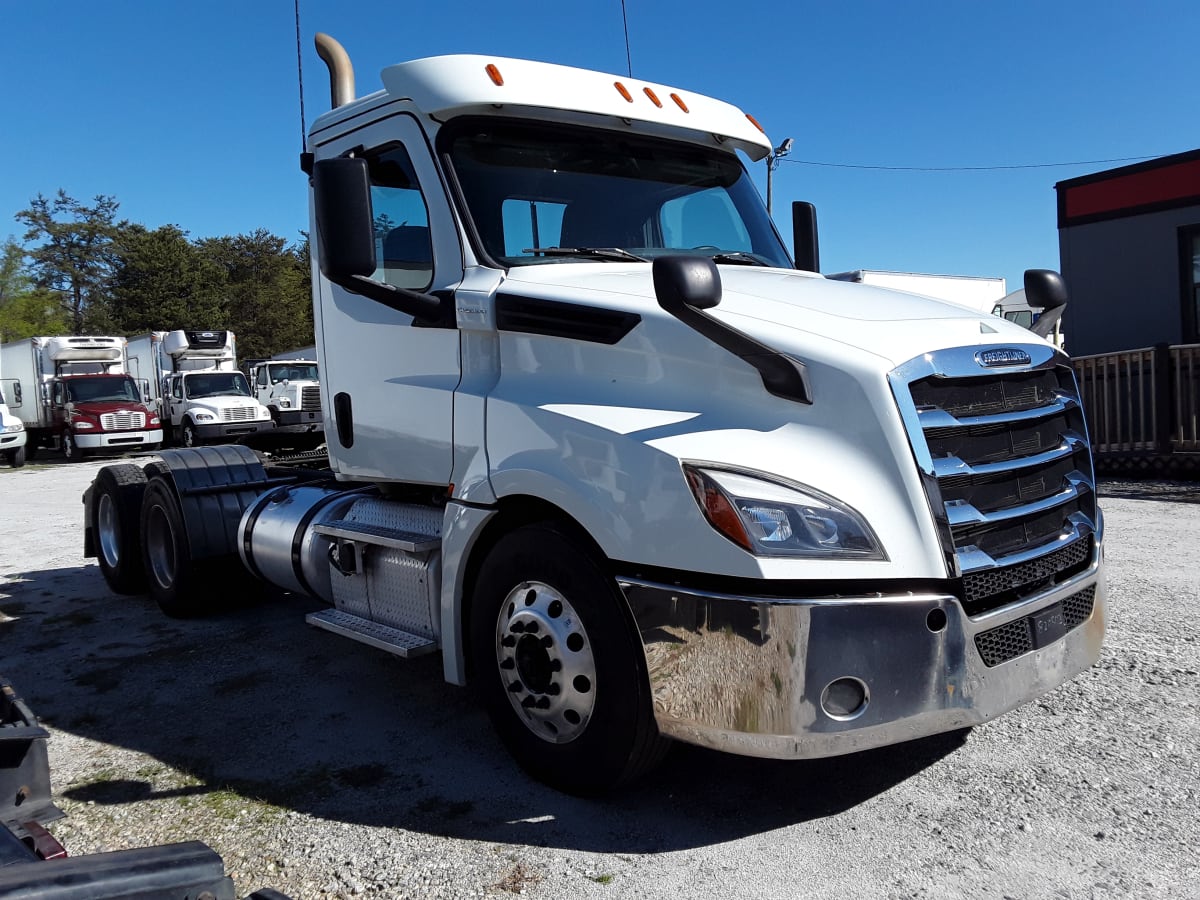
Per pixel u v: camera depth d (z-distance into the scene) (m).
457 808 3.30
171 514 5.89
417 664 4.98
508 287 3.58
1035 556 3.09
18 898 1.65
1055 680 3.17
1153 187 13.12
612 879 2.81
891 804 3.22
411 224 3.99
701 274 2.86
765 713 2.74
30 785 2.66
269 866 2.96
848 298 3.49
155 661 5.24
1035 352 3.33
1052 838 2.96
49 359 26.48
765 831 3.07
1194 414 11.04
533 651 3.32
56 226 95.06
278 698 4.54
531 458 3.30
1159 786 3.26
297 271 89.00
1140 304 13.38
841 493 2.80
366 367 4.23
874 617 2.74
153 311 74.62
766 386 2.98
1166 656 4.57
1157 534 7.63
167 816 3.34
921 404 2.91
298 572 4.89
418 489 4.30
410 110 3.94
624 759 3.09
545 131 4.04
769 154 4.86
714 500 2.77
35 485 17.42
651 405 3.15
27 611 6.55
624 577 2.99
